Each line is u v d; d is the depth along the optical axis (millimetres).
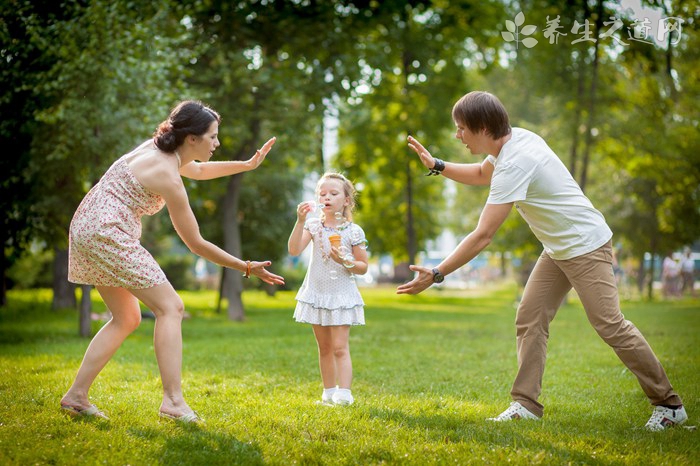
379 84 19438
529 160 4062
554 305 4441
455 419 4340
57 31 9398
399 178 23672
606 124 19500
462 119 4164
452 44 19859
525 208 4203
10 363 6902
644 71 15516
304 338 10531
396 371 6824
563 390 5676
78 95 9938
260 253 22094
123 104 10570
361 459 3438
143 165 4008
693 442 3789
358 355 8188
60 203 10836
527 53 19281
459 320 15055
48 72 9375
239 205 21156
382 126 21812
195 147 4105
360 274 5098
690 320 13812
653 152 20047
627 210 26094
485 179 4691
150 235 22594
